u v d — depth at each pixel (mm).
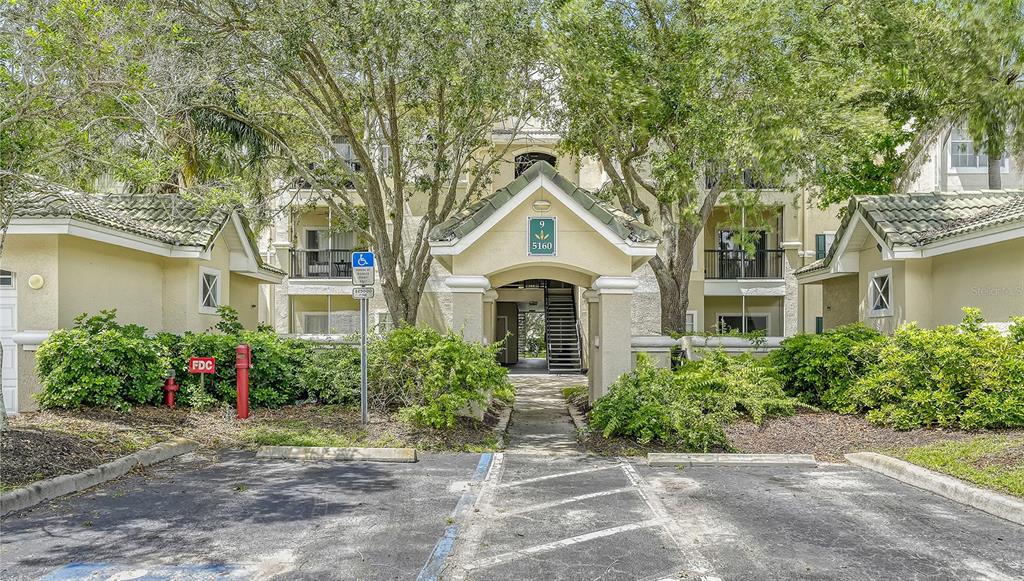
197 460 9211
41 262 11852
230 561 5469
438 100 14234
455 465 9164
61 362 10562
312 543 5914
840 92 12062
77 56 8953
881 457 9008
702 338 15016
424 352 10922
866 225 14211
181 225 14648
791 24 11812
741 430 10906
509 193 11562
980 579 5160
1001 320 11766
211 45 12305
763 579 5160
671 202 13414
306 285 25500
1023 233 10953
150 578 5109
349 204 17109
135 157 11227
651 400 10586
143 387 11180
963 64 12891
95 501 7184
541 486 8070
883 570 5344
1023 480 7277
